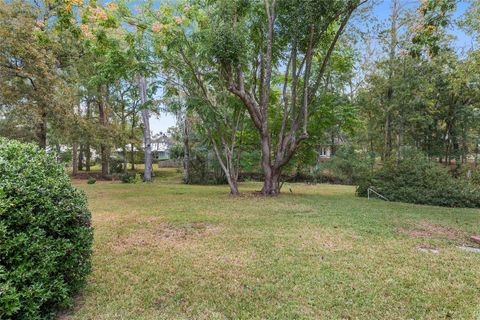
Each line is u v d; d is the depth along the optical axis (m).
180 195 10.73
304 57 9.59
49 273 2.36
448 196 9.07
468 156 21.75
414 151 13.53
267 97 10.12
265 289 3.02
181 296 2.87
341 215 6.86
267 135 10.63
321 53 10.61
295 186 16.97
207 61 9.66
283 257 3.94
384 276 3.35
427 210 7.91
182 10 8.98
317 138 11.89
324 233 5.18
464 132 19.06
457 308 2.68
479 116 17.59
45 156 3.01
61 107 14.27
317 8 8.12
